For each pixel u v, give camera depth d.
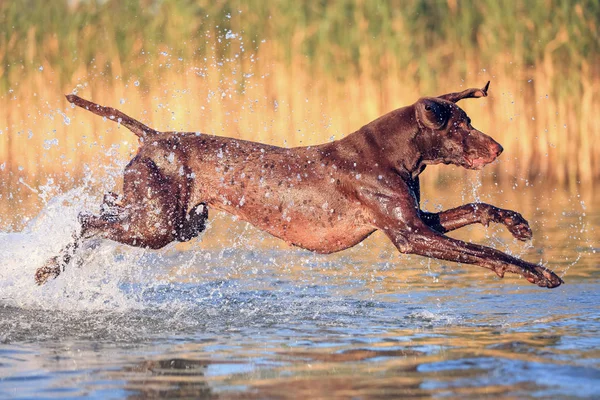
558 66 25.50
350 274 12.85
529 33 25.59
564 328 8.85
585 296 10.66
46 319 9.70
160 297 11.10
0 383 7.00
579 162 25.45
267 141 25.20
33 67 25.47
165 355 7.93
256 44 25.45
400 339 8.48
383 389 6.62
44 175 25.14
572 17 25.45
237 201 10.38
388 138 10.22
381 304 10.51
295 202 10.26
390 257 14.61
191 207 10.42
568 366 7.18
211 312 10.12
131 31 25.45
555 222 18.12
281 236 10.47
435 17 26.14
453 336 8.58
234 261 14.16
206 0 25.34
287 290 11.57
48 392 6.71
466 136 10.15
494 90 25.69
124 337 8.77
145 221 10.25
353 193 10.14
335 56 25.50
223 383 6.91
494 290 11.32
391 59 25.55
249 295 11.23
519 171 25.53
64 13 25.58
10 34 25.45
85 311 10.17
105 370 7.39
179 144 10.48
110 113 10.77
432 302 10.59
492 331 8.80
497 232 17.53
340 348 8.11
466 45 25.86
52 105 25.41
